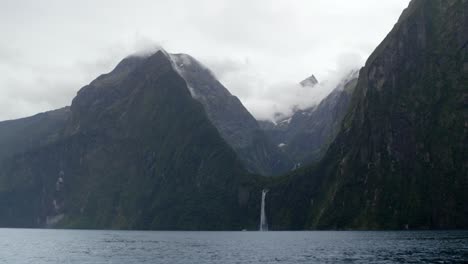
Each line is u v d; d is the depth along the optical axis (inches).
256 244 7490.2
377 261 4409.5
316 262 4505.4
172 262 4790.8
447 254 4800.7
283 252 5757.9
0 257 5447.8
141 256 5467.5
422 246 5880.9
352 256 4963.1
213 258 5132.9
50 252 6141.7
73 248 6845.5
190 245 7440.9
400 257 4672.7
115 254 5767.7
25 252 6156.5
